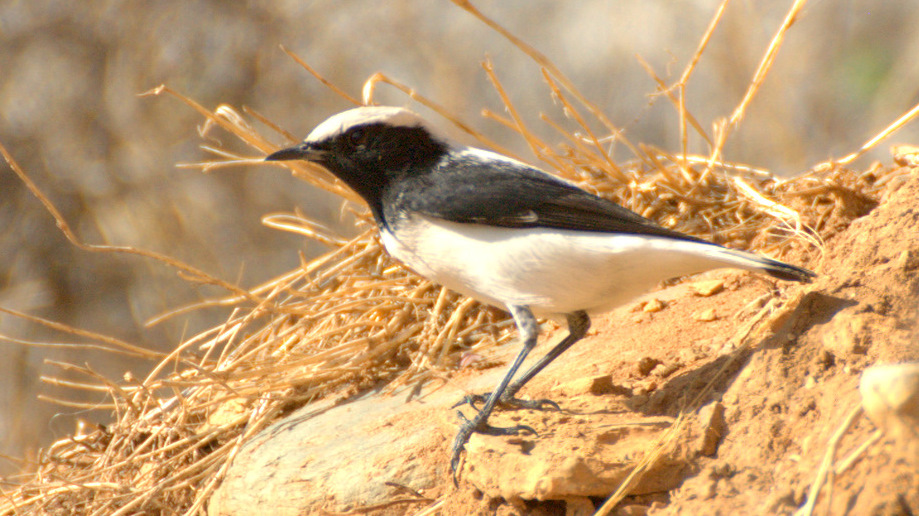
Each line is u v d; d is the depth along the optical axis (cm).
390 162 845
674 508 645
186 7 2511
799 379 702
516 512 695
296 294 1086
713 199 1130
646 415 760
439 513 741
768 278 927
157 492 959
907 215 807
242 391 984
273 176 2456
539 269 781
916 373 589
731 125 1156
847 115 2192
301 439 899
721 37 2161
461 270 820
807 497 605
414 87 2608
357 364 1008
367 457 814
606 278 775
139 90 2452
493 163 834
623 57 2511
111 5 2481
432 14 2686
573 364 901
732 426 688
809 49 2248
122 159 2425
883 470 581
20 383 2212
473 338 1045
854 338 700
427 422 847
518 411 799
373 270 1141
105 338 1030
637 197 1146
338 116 862
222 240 2403
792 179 1096
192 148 2453
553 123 1146
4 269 2331
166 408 1059
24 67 2456
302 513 804
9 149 2395
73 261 2350
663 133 2427
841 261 840
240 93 2514
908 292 736
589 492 669
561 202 788
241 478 879
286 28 2577
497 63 2659
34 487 1001
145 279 2344
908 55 2162
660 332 914
